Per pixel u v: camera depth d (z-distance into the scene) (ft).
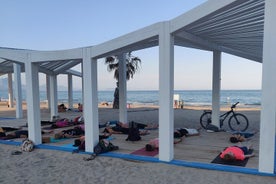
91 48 19.04
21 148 21.25
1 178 14.94
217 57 27.55
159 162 17.01
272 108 13.69
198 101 136.46
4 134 26.00
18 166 17.07
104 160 17.95
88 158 18.24
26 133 25.89
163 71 16.47
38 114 22.44
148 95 225.56
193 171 15.31
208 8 14.03
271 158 13.98
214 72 27.89
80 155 19.31
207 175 14.60
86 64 19.35
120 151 19.71
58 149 21.01
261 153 14.23
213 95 28.19
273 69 13.41
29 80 22.08
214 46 24.66
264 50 13.51
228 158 16.49
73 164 17.26
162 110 16.75
